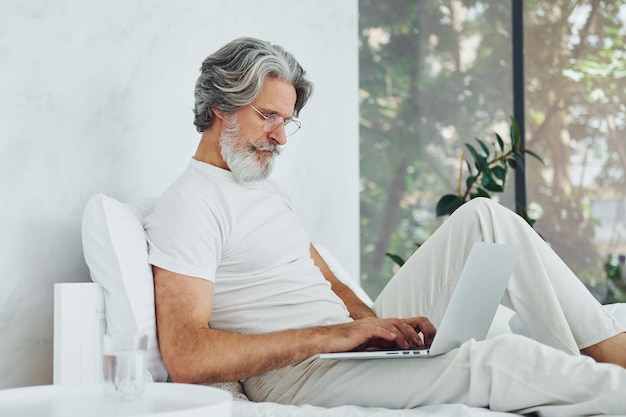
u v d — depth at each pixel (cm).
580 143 426
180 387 152
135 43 246
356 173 341
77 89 225
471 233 215
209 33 277
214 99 220
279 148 222
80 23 227
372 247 428
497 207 211
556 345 193
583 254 422
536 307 197
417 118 439
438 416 159
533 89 435
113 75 237
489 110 438
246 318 208
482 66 440
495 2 440
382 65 438
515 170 433
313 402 194
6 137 205
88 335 194
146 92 249
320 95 327
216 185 214
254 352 187
